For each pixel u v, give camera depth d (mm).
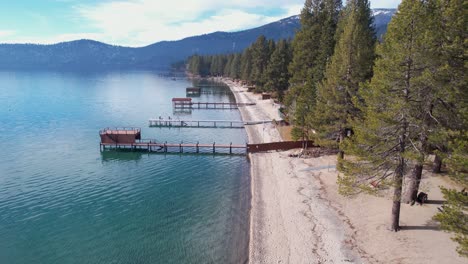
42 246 23531
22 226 26375
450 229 13633
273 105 79250
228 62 192875
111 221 27078
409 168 21094
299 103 42000
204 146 47750
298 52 56469
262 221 25031
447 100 18781
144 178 37500
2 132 58750
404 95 19156
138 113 81125
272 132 55969
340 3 64562
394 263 18312
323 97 34375
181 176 38094
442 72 17703
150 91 135125
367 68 31703
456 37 17359
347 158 37062
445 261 17797
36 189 33969
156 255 22062
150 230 25453
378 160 19844
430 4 18234
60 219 27516
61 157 45312
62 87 144875
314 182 31562
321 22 57438
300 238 22125
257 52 106875
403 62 18531
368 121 21047
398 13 18625
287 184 31984
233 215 27422
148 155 47344
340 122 32719
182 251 22406
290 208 26719
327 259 19500
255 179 34438
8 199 31500
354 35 31250
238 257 21234
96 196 32312
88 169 40625
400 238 20406
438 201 24297
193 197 31703
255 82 111125
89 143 52812
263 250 21156
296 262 19562
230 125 67500
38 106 88500
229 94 124562
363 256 19422
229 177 37281
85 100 102312
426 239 19953
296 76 55000
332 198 27609
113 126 65312
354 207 25562
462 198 13117
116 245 23469
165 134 59906
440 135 17578
